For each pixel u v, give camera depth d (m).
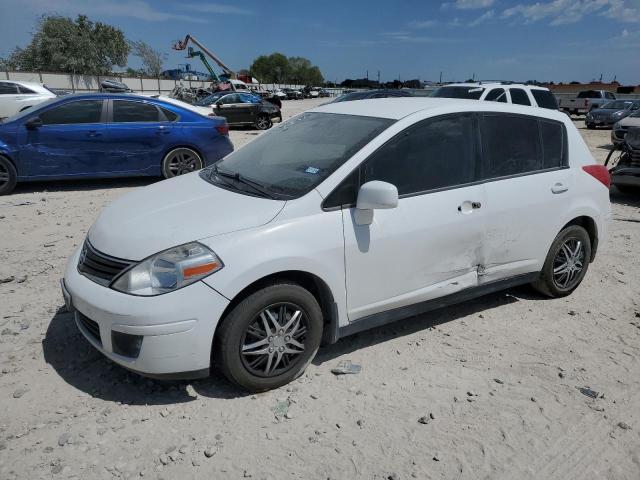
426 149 3.79
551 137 4.52
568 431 3.07
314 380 3.47
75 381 3.39
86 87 52.81
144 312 2.92
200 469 2.69
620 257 6.05
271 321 3.21
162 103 9.39
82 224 6.83
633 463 2.85
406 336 4.09
